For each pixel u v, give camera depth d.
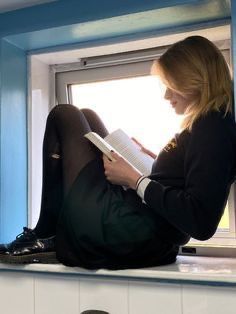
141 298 1.09
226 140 1.02
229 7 1.29
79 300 1.16
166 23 1.40
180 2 1.27
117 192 1.14
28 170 1.60
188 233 1.03
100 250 1.10
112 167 1.12
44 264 1.19
